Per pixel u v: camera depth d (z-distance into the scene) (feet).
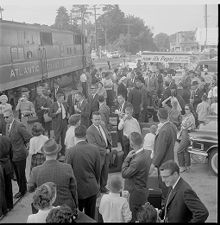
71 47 63.93
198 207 11.68
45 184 12.62
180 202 12.02
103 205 14.28
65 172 14.71
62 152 27.07
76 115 22.72
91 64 59.62
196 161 26.05
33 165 20.86
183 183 12.32
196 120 26.58
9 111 21.38
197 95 31.35
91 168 16.92
